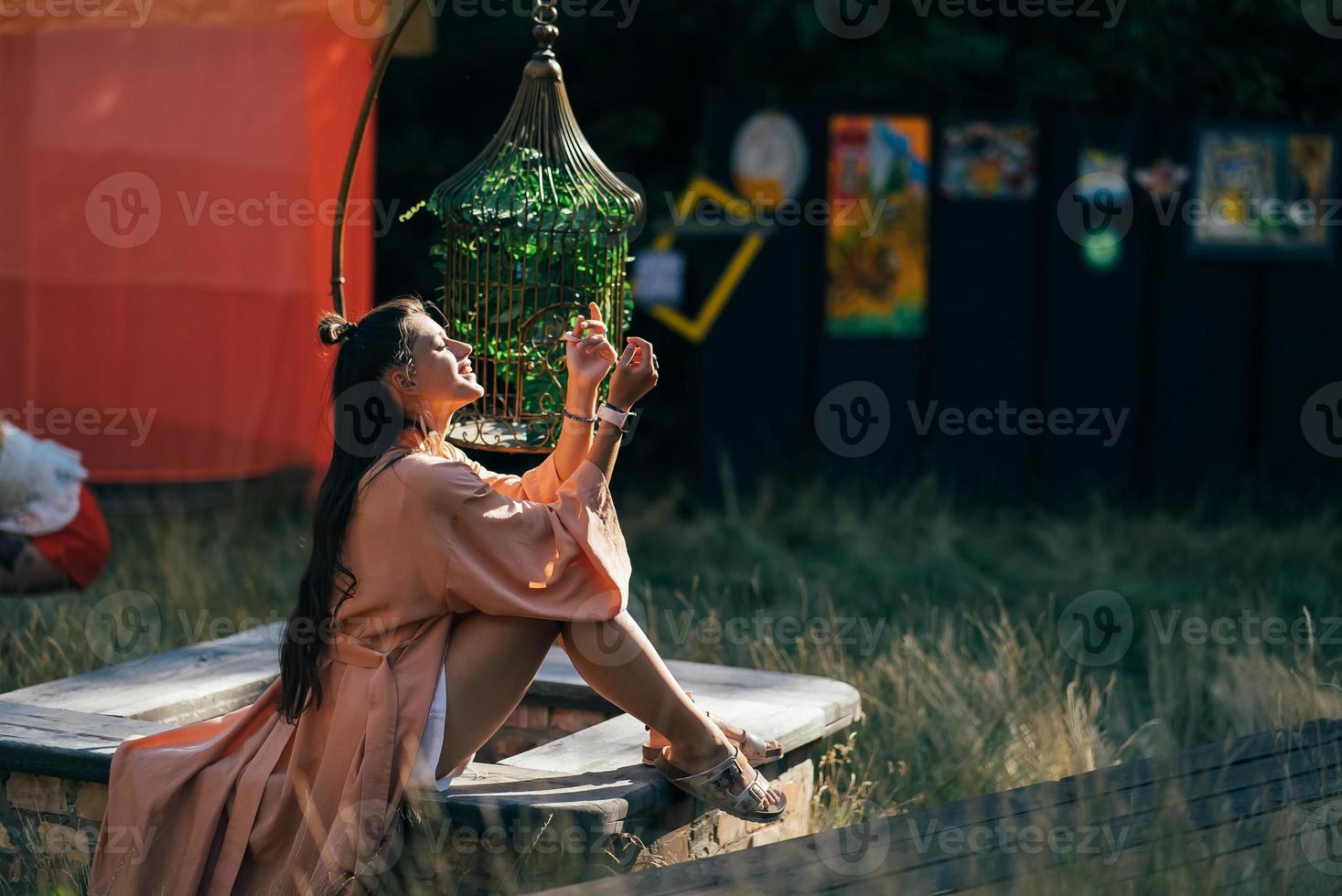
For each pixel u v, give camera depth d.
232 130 25.00
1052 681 17.50
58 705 13.96
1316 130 28.47
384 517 11.24
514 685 11.68
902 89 30.52
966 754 15.80
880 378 28.38
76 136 24.14
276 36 25.12
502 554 11.28
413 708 11.13
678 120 32.72
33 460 18.09
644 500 29.42
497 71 32.69
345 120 26.12
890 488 28.53
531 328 13.23
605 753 12.71
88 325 24.78
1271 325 28.84
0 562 17.83
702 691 14.76
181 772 11.73
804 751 14.05
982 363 28.53
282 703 11.70
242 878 11.53
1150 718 18.36
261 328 25.97
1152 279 28.66
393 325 11.48
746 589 24.14
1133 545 26.56
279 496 26.89
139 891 11.46
